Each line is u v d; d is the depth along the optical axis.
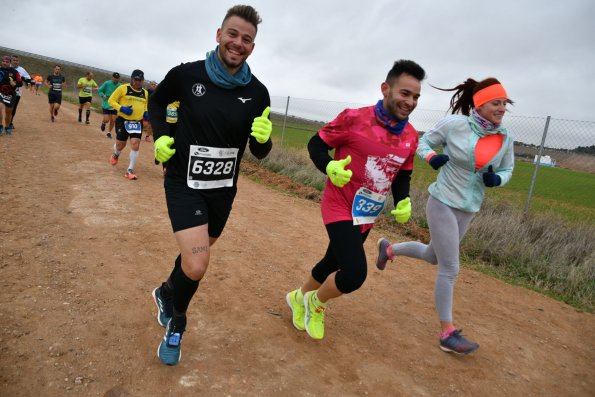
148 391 2.37
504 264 5.80
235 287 3.85
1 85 10.12
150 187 7.12
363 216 2.90
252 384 2.56
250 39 2.41
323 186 9.28
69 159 8.52
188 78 2.46
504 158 3.32
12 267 3.59
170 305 2.96
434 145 3.35
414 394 2.73
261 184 9.41
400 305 4.05
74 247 4.20
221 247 4.84
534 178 8.61
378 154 2.76
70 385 2.33
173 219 2.48
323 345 3.12
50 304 3.10
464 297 4.53
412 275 4.92
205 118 2.44
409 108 2.68
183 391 2.41
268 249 5.02
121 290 3.46
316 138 2.87
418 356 3.20
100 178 7.24
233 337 3.02
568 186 22.06
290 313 3.52
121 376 2.46
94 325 2.92
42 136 11.17
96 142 11.46
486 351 3.43
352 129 2.76
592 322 4.34
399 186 3.03
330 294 2.95
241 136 2.61
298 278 4.30
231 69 2.47
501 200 8.81
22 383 2.29
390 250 3.93
